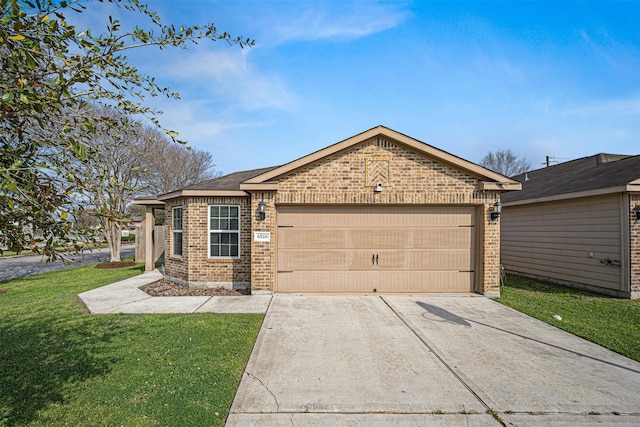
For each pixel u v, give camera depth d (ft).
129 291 30.27
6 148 6.61
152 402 11.76
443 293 29.04
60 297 27.81
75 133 7.48
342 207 29.04
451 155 27.68
